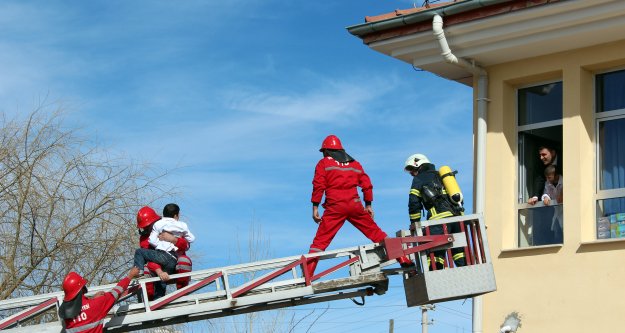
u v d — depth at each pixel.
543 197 12.01
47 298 10.88
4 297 17.78
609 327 11.02
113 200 18.61
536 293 11.56
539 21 11.46
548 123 12.25
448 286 10.30
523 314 11.59
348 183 10.98
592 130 11.87
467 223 10.57
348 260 10.80
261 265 10.84
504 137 12.28
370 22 12.34
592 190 11.71
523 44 11.79
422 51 12.36
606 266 11.16
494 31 11.77
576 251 11.39
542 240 12.01
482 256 10.48
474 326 11.84
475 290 10.33
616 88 11.85
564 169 11.73
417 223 10.51
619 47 11.55
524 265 11.72
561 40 11.62
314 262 10.89
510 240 12.12
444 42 11.91
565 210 11.61
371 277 10.70
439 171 10.98
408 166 11.17
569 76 11.87
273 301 10.92
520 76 12.23
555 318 11.37
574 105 11.78
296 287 10.79
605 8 11.02
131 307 10.80
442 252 10.80
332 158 11.08
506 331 11.56
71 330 10.54
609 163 11.75
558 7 11.20
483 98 12.41
